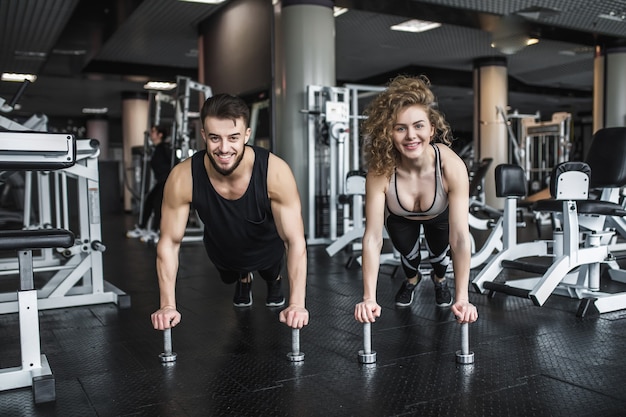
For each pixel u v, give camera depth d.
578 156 17.94
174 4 6.73
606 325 2.37
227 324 2.48
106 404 1.60
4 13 6.71
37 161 1.69
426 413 1.50
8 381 1.69
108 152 15.94
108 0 6.29
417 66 10.77
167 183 1.91
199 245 5.67
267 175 1.88
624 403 1.55
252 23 6.27
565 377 1.76
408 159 1.89
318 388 1.69
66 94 12.36
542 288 2.60
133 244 5.84
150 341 2.24
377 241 1.92
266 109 6.36
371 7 6.34
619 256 3.17
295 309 1.88
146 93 11.97
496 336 2.22
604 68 8.27
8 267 4.06
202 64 7.57
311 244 5.41
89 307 2.88
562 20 7.15
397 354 2.01
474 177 6.93
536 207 2.93
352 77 11.88
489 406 1.54
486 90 9.95
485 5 6.45
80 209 2.94
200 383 1.75
